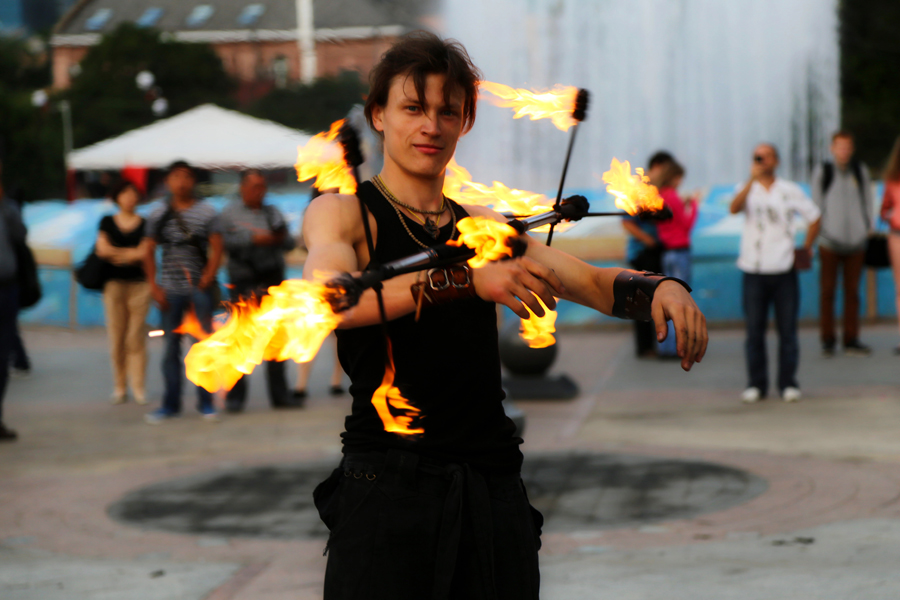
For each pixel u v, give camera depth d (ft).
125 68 187.01
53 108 181.16
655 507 17.19
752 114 64.28
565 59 65.46
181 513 17.71
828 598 12.44
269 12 184.03
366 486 6.84
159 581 13.91
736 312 44.27
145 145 55.42
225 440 24.61
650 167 35.45
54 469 21.75
